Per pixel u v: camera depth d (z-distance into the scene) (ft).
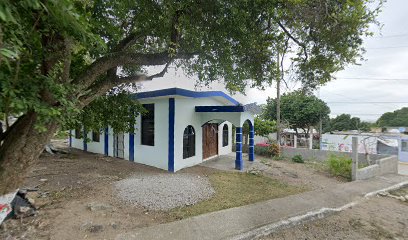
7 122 8.75
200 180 22.65
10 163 8.68
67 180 20.56
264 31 15.10
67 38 8.19
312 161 36.99
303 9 13.46
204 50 14.61
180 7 11.52
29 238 10.53
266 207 15.78
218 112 30.53
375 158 33.86
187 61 16.83
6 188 8.84
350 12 13.19
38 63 8.37
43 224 11.89
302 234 12.69
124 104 20.38
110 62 11.69
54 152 36.04
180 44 14.44
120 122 20.84
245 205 16.10
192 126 30.78
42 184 18.93
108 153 37.04
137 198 16.67
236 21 12.40
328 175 28.02
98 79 14.07
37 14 6.82
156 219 13.78
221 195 18.56
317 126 68.28
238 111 28.58
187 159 29.50
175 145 27.30
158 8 12.18
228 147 43.06
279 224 13.11
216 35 13.41
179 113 28.02
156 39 16.10
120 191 18.06
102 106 18.48
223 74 16.76
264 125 48.26
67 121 9.42
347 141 56.75
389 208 17.33
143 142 31.50
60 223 12.09
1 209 9.03
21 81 7.13
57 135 10.28
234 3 11.59
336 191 20.70
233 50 15.16
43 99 8.11
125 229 12.11
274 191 20.35
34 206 13.92
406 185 25.17
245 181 23.25
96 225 12.05
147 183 20.53
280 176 26.27
